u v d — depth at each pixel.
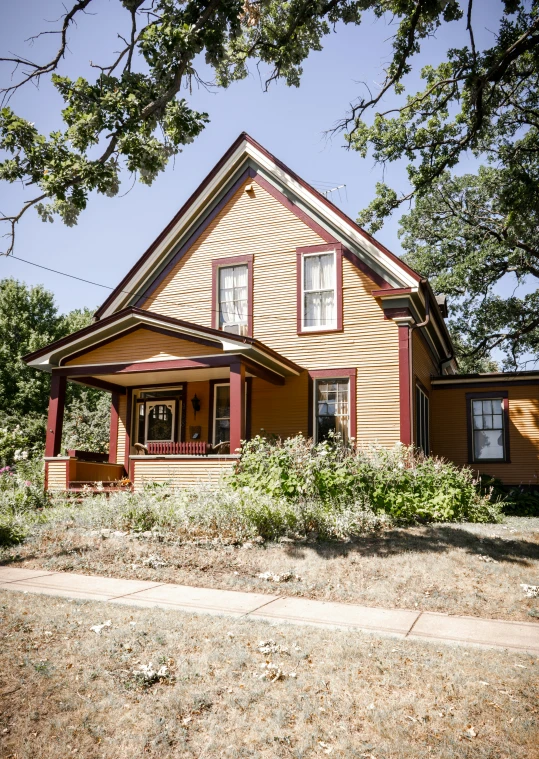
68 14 9.16
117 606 6.69
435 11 11.02
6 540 10.42
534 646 5.53
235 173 18.17
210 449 16.38
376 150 17.42
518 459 19.22
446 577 8.01
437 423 20.11
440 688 4.50
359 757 3.66
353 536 10.62
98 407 27.52
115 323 15.01
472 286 29.59
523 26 14.34
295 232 17.19
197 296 18.08
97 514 11.80
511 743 3.79
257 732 3.91
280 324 16.98
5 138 8.73
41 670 4.76
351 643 5.45
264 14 11.65
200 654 5.14
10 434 22.19
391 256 15.91
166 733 3.91
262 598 7.28
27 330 39.72
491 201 29.16
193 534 10.50
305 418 16.34
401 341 15.66
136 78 8.88
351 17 11.12
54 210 8.95
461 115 16.02
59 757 3.66
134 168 9.45
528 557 9.24
